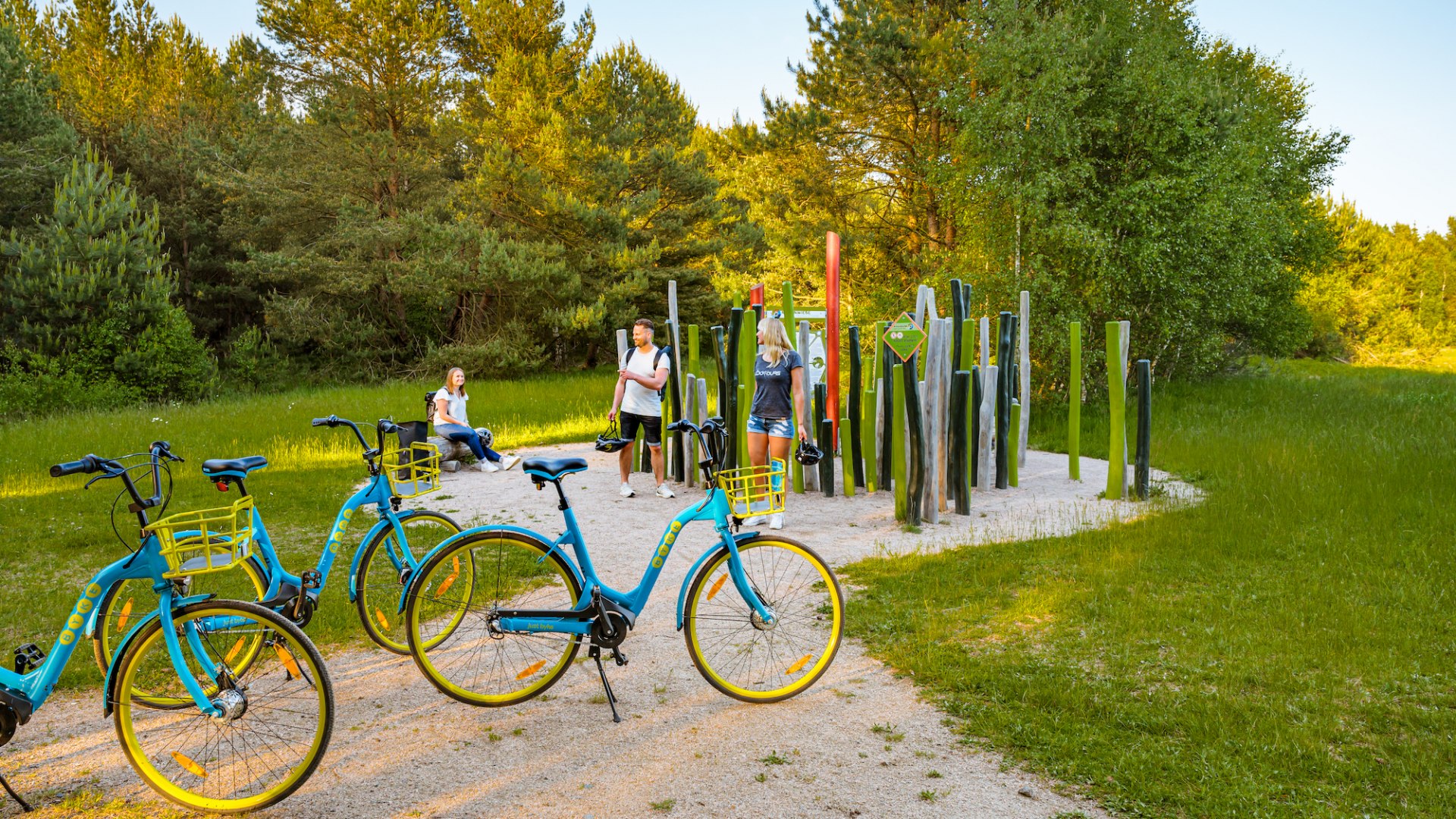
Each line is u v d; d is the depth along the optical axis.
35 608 5.15
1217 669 3.99
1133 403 16.47
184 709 3.55
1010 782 3.08
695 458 8.74
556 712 3.70
